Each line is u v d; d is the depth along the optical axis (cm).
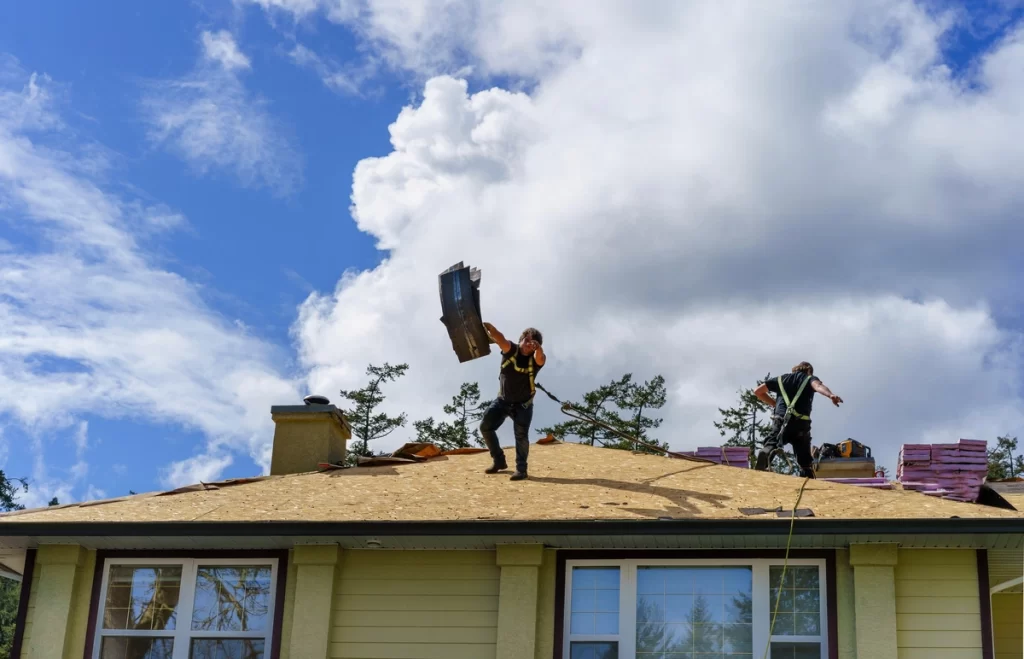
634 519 1246
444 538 1288
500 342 1509
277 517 1335
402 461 1628
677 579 1288
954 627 1212
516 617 1274
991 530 1181
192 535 1303
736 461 1645
